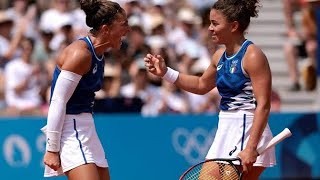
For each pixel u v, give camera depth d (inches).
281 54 1736.0
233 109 746.8
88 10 732.0
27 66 1437.0
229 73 740.7
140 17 1600.6
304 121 1362.0
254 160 715.4
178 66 1533.0
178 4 1733.5
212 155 756.6
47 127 729.0
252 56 724.7
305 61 1676.9
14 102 1408.7
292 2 1747.0
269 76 725.3
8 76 1423.5
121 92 1411.2
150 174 1266.0
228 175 733.9
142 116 1267.2
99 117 1247.5
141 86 1409.9
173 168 1277.1
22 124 1217.4
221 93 757.3
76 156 729.0
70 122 736.3
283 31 1780.3
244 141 740.7
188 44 1589.6
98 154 747.4
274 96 1448.1
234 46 743.1
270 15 1809.8
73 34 1504.7
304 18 1662.2
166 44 1583.4
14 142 1212.5
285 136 720.3
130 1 1585.9
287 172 1353.3
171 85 1440.7
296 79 1651.1
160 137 1273.4
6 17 1549.0
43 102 1419.8
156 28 1588.3
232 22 737.0
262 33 1776.6
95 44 733.3
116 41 740.7
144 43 1512.1
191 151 1285.7
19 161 1214.3
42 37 1520.7
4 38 1504.7
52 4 1664.6
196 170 807.1
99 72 740.7
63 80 720.3
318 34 1459.2
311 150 1366.9
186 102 1444.4
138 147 1262.3
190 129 1289.4
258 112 719.7
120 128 1256.8
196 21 1665.8
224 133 753.0
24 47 1456.7
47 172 758.5
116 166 1250.6
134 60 1473.9
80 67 720.3
